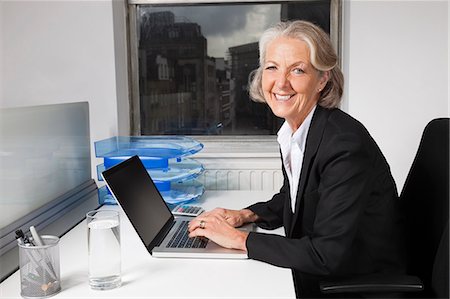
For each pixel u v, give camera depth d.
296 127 1.56
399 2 2.36
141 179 1.66
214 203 2.04
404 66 2.39
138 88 2.70
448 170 1.46
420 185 1.61
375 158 1.41
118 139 2.39
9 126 1.58
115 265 1.24
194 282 1.27
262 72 1.59
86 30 2.42
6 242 1.42
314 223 1.38
